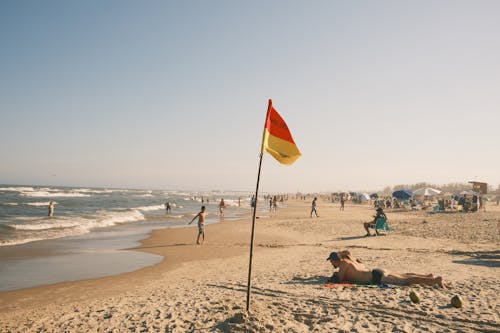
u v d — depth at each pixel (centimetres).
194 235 1939
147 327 505
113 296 762
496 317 492
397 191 4250
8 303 724
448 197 5619
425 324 472
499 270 862
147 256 1304
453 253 1158
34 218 2644
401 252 1203
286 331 450
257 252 1349
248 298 504
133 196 9612
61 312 635
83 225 2334
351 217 3209
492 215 2819
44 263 1153
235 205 6688
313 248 1397
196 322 505
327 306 561
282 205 6925
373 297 601
